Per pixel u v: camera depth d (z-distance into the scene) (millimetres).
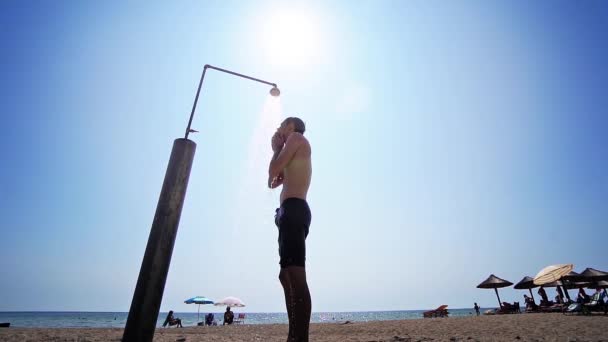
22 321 70250
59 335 6445
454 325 10664
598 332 5992
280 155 2170
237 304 27828
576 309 15008
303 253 1945
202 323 27188
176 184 2250
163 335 7176
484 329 8164
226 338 6164
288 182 2191
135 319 1933
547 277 15836
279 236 2057
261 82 3473
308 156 2312
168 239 2129
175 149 2371
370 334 7809
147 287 1992
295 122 2525
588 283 20969
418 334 7250
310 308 1815
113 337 6129
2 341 5043
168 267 2115
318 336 7223
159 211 2174
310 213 2172
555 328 7355
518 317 14523
